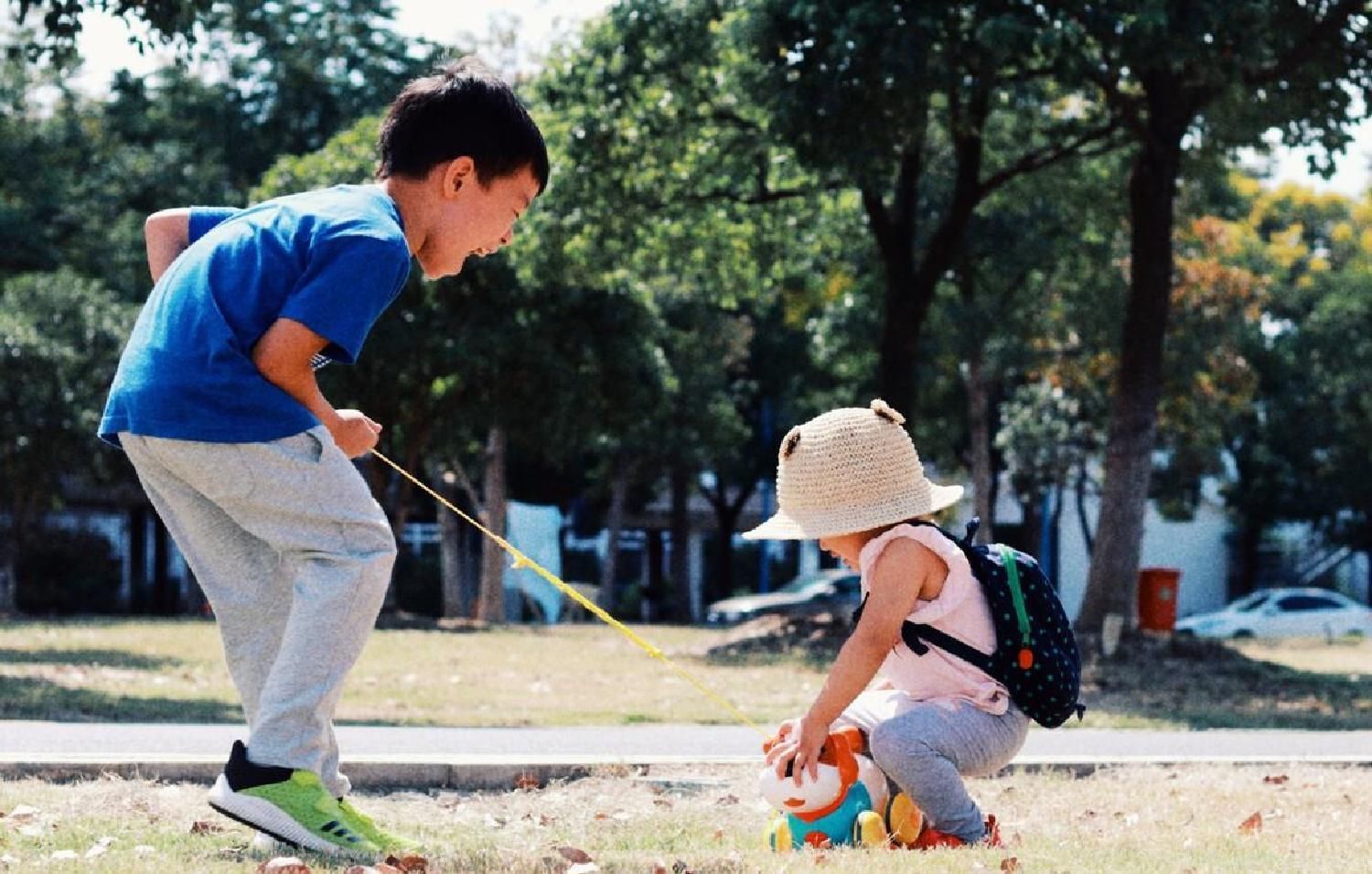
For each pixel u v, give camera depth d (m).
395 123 4.40
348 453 4.38
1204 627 36.00
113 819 5.12
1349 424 41.38
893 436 4.53
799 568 49.31
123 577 39.56
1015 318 29.25
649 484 40.66
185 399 4.10
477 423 25.12
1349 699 13.87
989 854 4.04
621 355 24.78
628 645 19.16
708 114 18.77
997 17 14.45
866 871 3.70
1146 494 17.06
